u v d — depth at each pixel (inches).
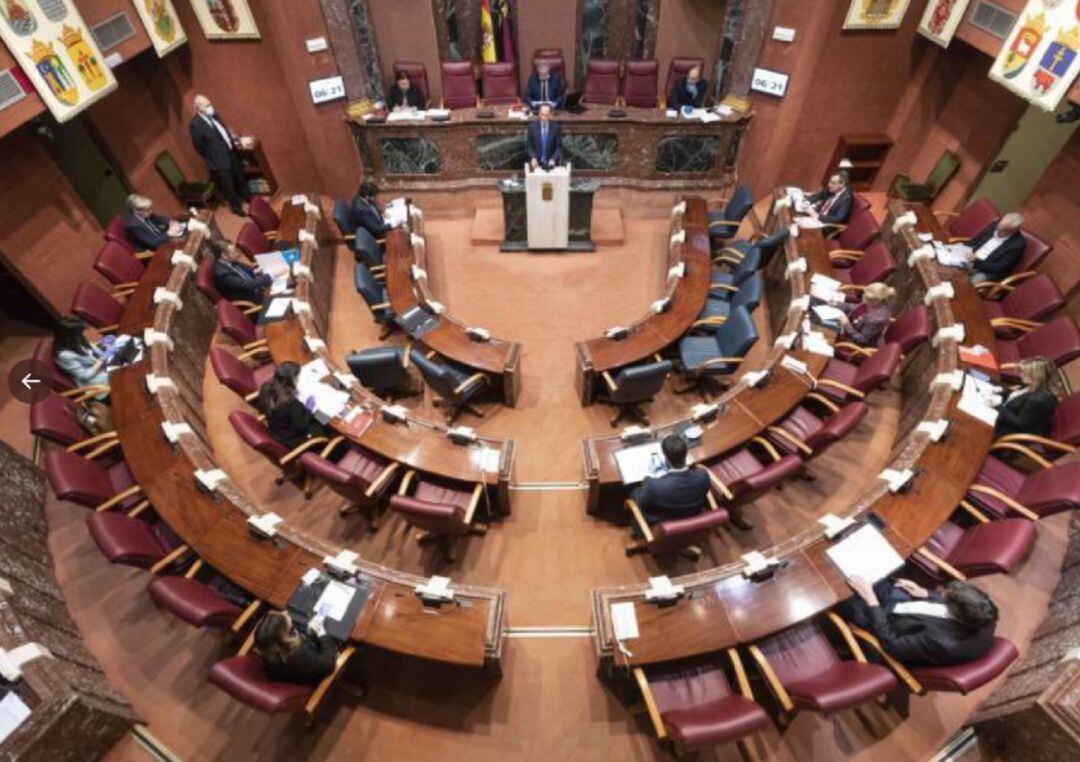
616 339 237.5
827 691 129.6
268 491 216.1
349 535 203.2
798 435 207.6
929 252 251.8
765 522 204.1
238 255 284.5
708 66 382.0
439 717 162.7
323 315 280.1
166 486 178.5
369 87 331.9
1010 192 315.6
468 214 350.3
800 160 365.7
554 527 203.2
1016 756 144.1
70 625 176.2
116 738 156.4
